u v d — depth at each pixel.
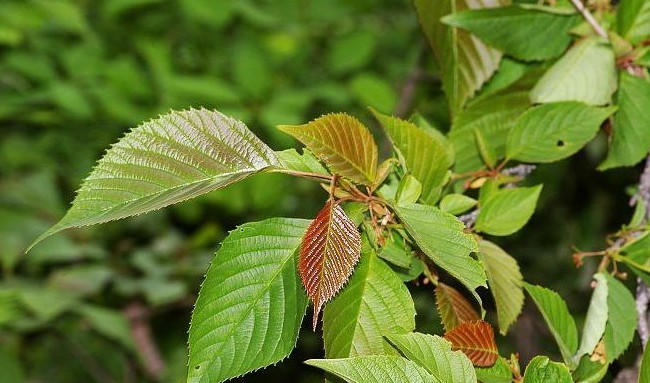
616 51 0.75
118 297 1.46
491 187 0.71
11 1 1.47
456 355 0.62
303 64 1.55
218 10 1.45
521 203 0.69
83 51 1.44
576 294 1.57
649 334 0.74
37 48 1.47
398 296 0.64
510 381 0.64
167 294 1.34
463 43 0.78
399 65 1.65
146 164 0.63
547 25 0.76
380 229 0.64
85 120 1.45
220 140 0.63
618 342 0.69
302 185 1.51
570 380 0.61
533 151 0.73
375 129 1.45
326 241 0.63
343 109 1.53
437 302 0.67
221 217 1.55
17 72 1.46
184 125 0.63
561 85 0.74
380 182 0.65
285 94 1.39
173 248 1.48
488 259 0.69
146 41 1.42
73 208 0.62
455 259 0.62
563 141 0.73
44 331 1.39
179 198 0.62
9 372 1.37
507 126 0.78
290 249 0.64
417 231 0.63
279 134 1.34
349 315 0.64
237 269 0.63
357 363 0.60
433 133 0.72
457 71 0.78
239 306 0.63
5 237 1.40
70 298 1.28
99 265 1.42
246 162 0.63
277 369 1.60
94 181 0.62
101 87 1.39
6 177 1.52
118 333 1.25
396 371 0.60
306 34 1.56
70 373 1.46
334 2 1.62
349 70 1.59
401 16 1.66
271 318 0.63
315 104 1.54
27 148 1.51
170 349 1.58
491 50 0.78
